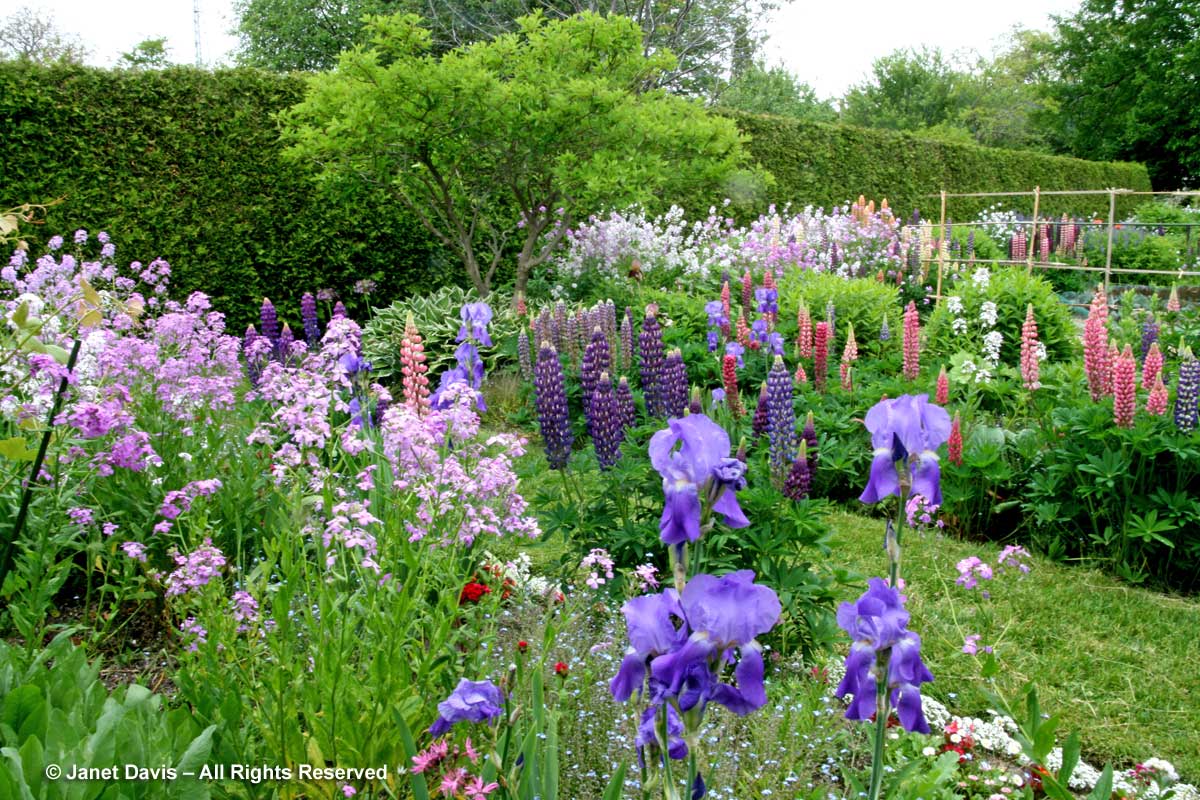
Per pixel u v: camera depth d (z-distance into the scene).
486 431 7.73
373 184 10.33
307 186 10.97
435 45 21.92
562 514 4.22
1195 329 8.59
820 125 16.97
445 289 10.38
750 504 4.06
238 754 2.34
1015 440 6.28
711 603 1.41
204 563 2.84
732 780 2.88
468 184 10.98
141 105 10.09
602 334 5.35
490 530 3.30
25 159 9.60
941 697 3.84
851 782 2.25
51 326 3.61
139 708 2.30
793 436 4.72
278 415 3.23
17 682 2.38
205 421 4.43
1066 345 9.09
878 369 8.12
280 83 10.77
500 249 10.70
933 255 13.10
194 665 2.76
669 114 10.44
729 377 5.82
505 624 3.90
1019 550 4.52
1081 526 5.68
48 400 3.42
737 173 13.30
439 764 2.10
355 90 9.18
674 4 20.27
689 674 1.41
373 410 4.59
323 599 2.62
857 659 1.74
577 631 3.68
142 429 4.02
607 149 10.09
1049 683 3.99
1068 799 2.16
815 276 10.23
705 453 1.60
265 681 2.46
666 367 5.25
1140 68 32.88
